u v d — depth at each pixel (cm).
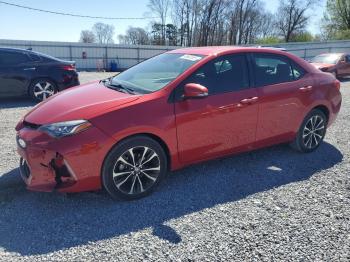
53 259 265
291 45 3447
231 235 301
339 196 378
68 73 923
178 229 309
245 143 433
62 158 316
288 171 444
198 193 379
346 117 767
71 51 3158
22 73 856
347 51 3512
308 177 427
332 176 432
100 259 266
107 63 3288
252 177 423
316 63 1780
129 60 3409
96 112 332
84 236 296
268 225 318
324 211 345
